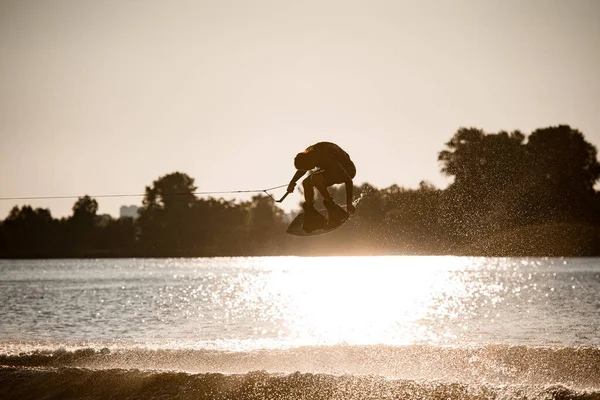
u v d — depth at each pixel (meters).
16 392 22.58
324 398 20.84
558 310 52.19
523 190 141.88
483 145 140.00
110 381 22.66
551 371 25.58
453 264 161.25
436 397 20.45
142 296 79.00
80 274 148.88
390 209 135.25
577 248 148.25
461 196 137.75
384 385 21.44
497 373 25.66
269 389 21.52
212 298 75.44
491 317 48.66
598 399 19.27
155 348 32.50
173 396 21.42
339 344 31.67
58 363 29.00
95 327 46.41
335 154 19.36
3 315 56.09
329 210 19.58
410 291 81.56
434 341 36.47
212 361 29.05
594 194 151.50
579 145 149.88
